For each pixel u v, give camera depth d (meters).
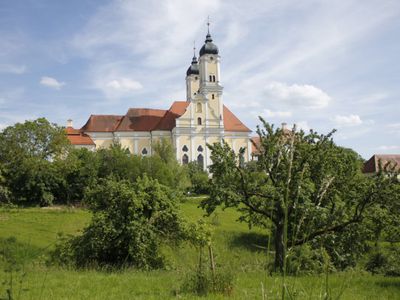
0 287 10.23
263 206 21.36
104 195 24.05
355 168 21.70
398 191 19.11
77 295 10.97
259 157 21.36
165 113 107.94
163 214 23.20
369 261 21.16
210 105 102.62
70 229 38.00
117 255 22.97
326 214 17.69
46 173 61.62
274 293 10.59
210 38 105.31
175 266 21.67
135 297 10.87
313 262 15.52
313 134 20.94
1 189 56.66
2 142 64.00
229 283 11.32
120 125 105.06
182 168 75.19
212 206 21.67
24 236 32.47
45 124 67.50
